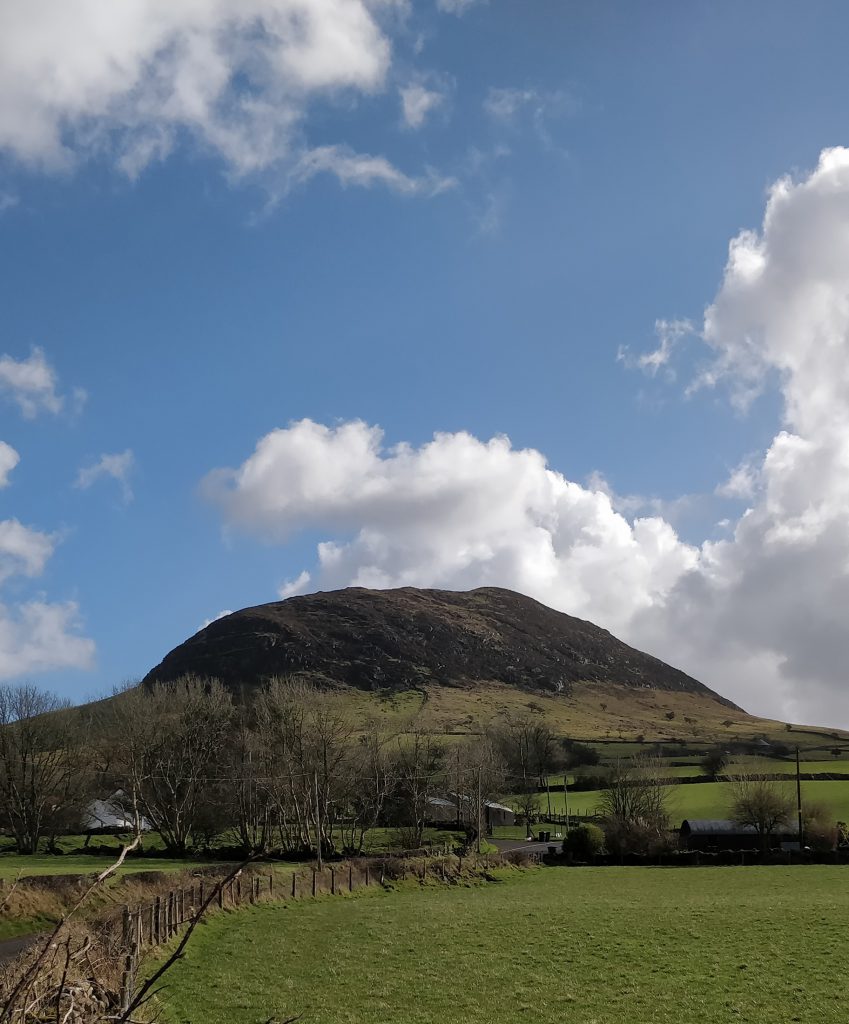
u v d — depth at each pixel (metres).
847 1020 31.69
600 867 96.75
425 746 138.62
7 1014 10.57
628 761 189.88
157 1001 29.11
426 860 81.12
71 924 21.28
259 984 36.69
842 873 88.19
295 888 65.06
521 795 172.12
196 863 81.38
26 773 104.69
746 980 37.41
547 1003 34.34
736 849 112.25
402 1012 33.09
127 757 94.56
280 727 104.12
